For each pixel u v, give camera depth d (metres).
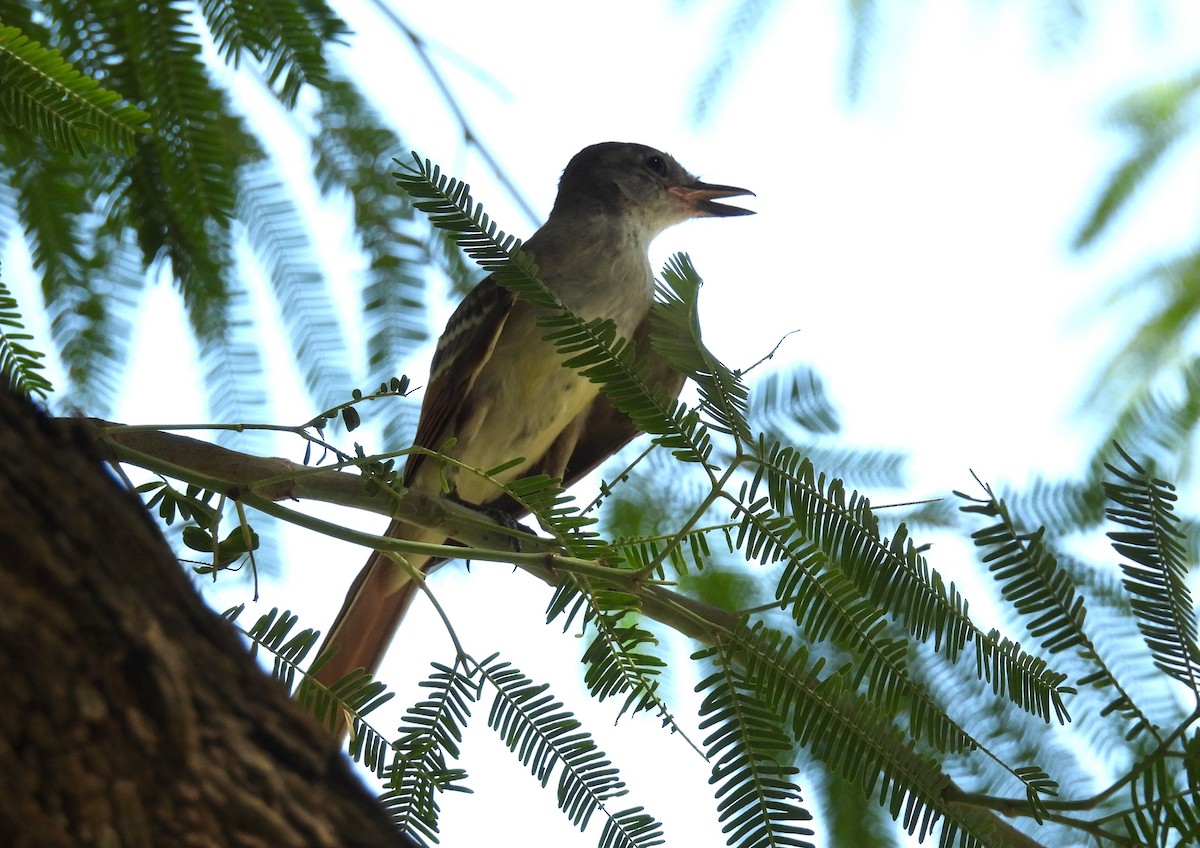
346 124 7.43
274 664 4.80
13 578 2.62
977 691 5.58
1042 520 6.27
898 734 4.85
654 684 5.14
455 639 5.12
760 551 4.95
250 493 5.24
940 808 4.82
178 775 2.74
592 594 5.12
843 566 4.89
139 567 2.87
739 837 4.77
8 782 2.52
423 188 5.22
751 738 4.84
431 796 4.89
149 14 6.56
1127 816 4.68
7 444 2.72
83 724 2.63
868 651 4.93
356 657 8.59
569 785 4.97
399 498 5.58
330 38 6.78
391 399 7.27
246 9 6.67
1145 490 4.73
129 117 5.11
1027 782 4.93
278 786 2.90
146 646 2.76
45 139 5.14
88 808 2.60
